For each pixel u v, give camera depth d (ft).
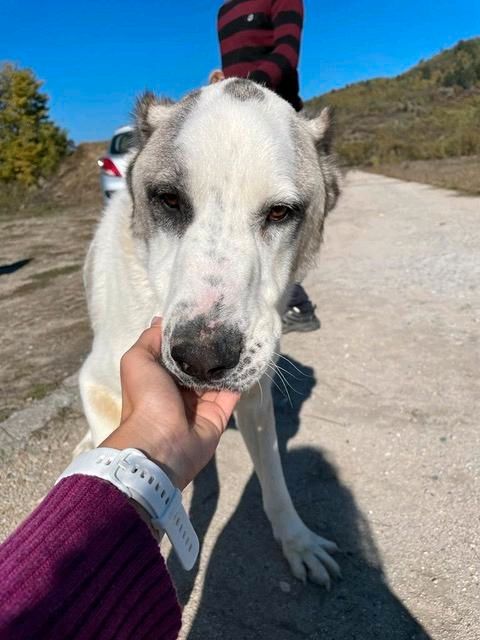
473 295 4.19
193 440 0.93
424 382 2.91
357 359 3.22
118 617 0.63
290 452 2.41
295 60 2.31
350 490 2.16
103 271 1.91
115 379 1.75
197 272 1.39
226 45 2.47
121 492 0.70
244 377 1.34
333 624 1.62
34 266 6.70
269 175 1.49
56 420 2.56
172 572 1.80
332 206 1.98
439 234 6.55
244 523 2.02
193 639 1.57
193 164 1.47
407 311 3.94
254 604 1.69
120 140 6.87
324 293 4.48
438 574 1.75
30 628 0.56
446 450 2.34
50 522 0.65
